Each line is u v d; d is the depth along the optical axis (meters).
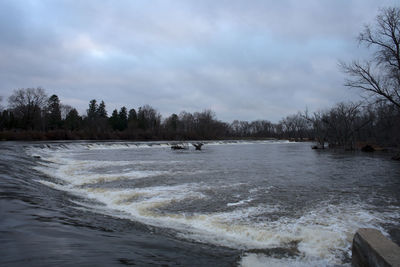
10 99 75.50
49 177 15.80
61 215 7.05
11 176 12.05
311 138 114.12
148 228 7.30
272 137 143.88
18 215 6.29
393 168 21.98
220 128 113.56
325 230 7.76
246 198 11.67
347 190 13.37
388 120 36.00
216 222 8.53
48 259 4.00
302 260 5.78
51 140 60.12
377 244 4.55
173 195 12.09
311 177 17.30
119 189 13.30
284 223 8.42
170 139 89.38
